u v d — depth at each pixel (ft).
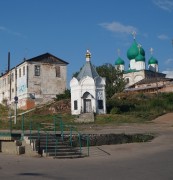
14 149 78.43
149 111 184.14
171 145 86.43
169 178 45.75
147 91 263.29
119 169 54.03
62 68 236.84
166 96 216.54
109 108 189.67
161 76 323.16
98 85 182.70
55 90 232.94
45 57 232.12
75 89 182.19
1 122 149.59
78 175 48.88
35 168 56.24
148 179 45.21
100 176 47.85
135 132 109.40
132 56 321.11
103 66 262.47
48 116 171.63
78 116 164.35
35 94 227.20
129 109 189.67
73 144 86.02
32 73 227.81
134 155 72.95
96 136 92.84
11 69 248.11
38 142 76.23
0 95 270.67
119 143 95.55
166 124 140.67
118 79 257.75
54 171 52.85
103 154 76.18
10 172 52.26
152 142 93.45
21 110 215.92
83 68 187.62
